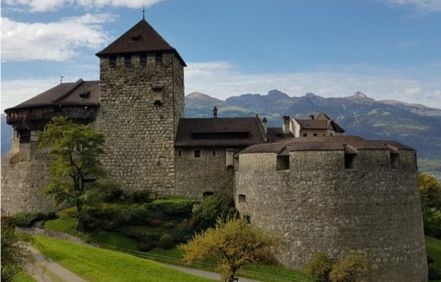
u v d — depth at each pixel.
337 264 50.91
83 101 74.81
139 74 73.94
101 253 48.31
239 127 74.69
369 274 54.28
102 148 73.25
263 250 45.16
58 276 38.53
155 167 72.31
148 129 73.00
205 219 61.75
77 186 62.97
